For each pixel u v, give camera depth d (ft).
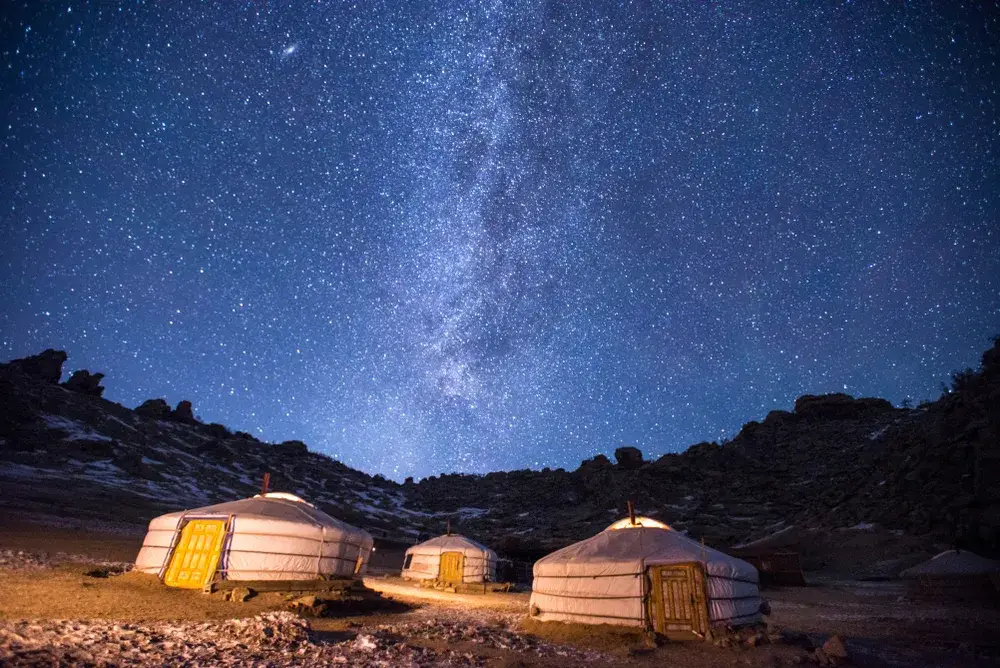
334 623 42.50
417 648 34.30
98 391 252.83
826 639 44.52
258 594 51.13
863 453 230.48
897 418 271.69
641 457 306.14
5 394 190.29
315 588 55.47
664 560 45.06
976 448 141.79
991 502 123.34
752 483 236.02
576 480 303.89
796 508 197.77
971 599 78.07
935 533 127.75
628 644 39.73
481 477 348.79
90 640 27.99
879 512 149.07
